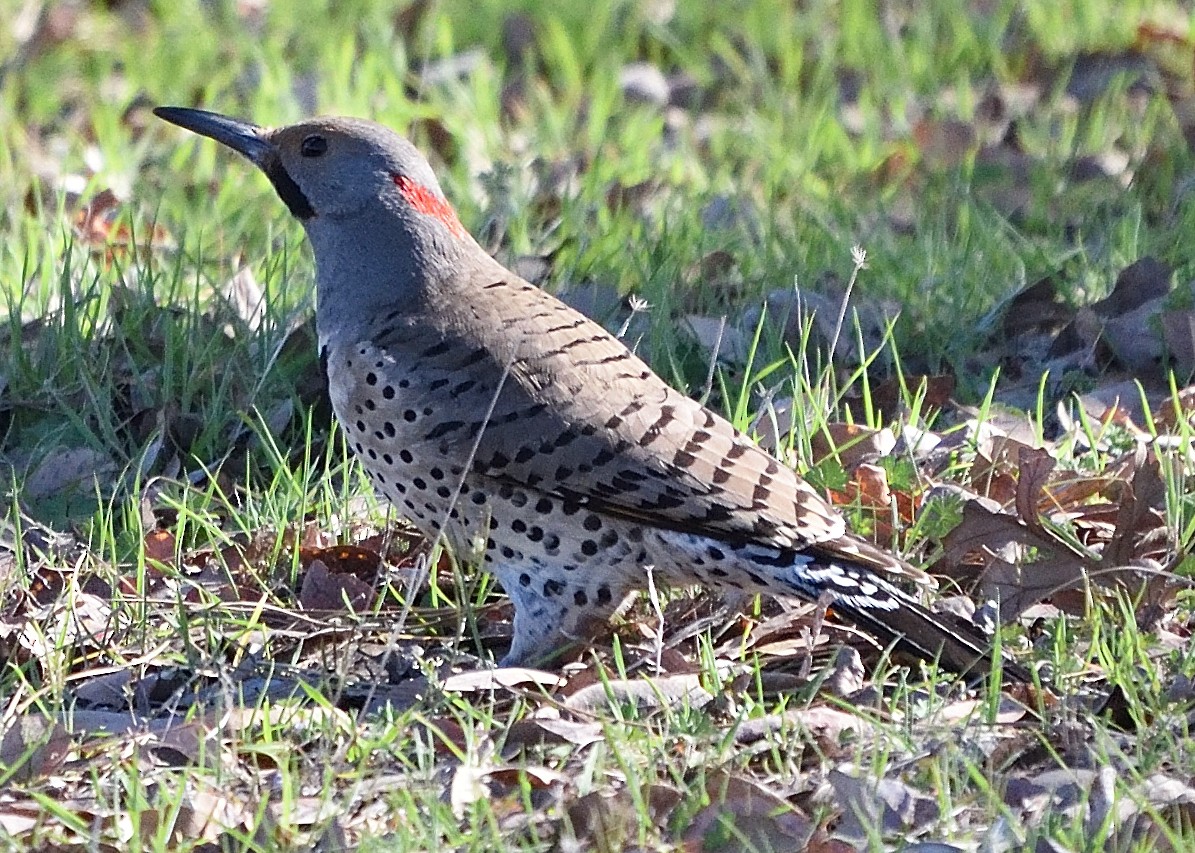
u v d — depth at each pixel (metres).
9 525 10.72
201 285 14.35
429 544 10.43
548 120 18.75
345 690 9.28
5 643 9.60
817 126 18.08
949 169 17.02
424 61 19.66
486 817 7.68
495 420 9.55
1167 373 12.45
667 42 21.41
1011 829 7.43
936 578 10.16
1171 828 7.68
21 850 7.60
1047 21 21.47
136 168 17.53
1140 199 15.80
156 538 10.74
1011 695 8.93
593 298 13.62
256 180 17.02
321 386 12.42
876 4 22.48
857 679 9.14
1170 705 8.60
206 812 7.82
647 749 8.30
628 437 9.46
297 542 10.45
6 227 15.90
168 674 9.41
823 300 13.27
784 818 7.71
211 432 11.94
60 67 21.25
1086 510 10.64
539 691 9.19
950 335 13.15
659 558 9.64
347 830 7.71
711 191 16.31
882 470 10.80
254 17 22.98
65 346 12.59
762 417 11.57
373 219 10.12
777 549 9.44
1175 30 20.86
